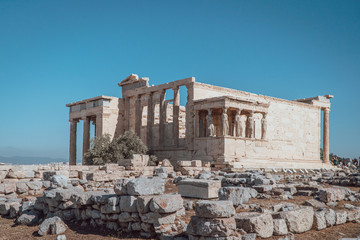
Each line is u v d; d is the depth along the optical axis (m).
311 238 12.76
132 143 43.62
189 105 42.56
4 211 18.84
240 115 43.56
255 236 11.63
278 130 50.50
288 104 52.38
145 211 13.27
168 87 46.22
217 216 11.09
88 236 14.08
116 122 51.44
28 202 18.59
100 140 44.25
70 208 16.47
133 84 51.56
